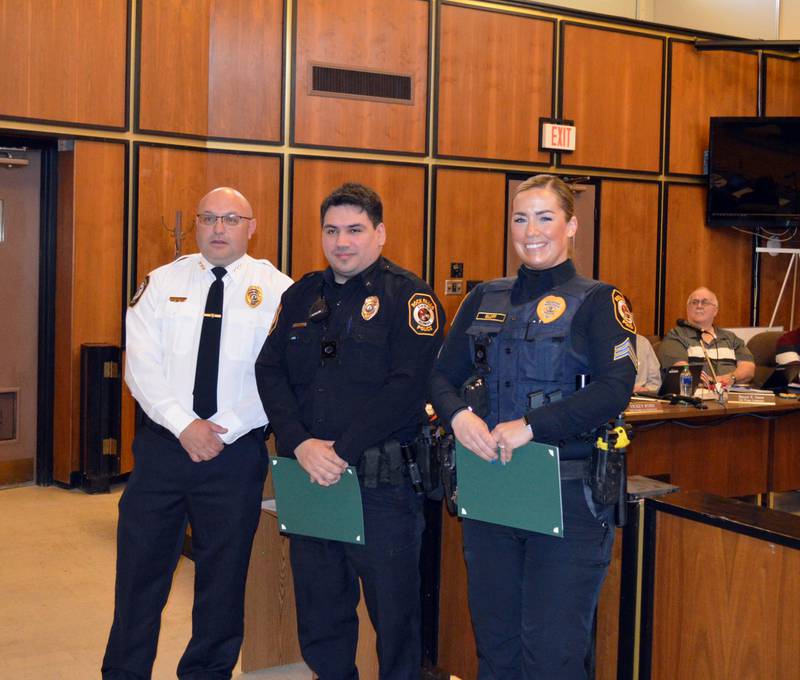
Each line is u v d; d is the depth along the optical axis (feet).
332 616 7.78
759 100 26.30
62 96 18.03
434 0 21.99
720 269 26.21
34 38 17.66
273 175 20.56
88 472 18.47
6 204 18.67
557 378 6.39
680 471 15.66
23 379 19.10
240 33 20.01
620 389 6.14
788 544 6.29
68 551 14.65
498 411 6.55
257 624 10.32
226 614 8.40
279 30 20.40
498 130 22.99
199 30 19.52
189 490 8.29
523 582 6.54
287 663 10.52
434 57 22.08
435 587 9.11
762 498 17.71
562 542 6.31
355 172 21.43
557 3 24.72
